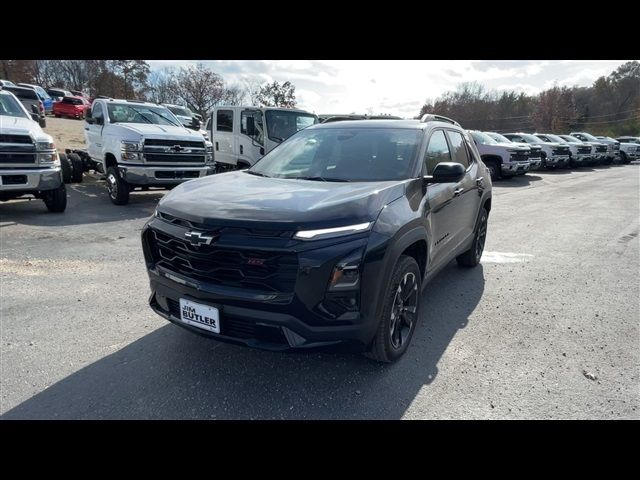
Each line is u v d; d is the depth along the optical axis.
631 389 2.99
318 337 2.57
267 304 2.54
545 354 3.46
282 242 2.52
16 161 7.15
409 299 3.35
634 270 5.70
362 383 3.00
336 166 3.75
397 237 2.88
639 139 33.59
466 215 4.76
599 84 77.44
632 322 4.09
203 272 2.74
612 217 9.44
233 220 2.62
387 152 3.78
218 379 3.02
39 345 3.43
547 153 20.80
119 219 8.03
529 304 4.50
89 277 4.96
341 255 2.56
